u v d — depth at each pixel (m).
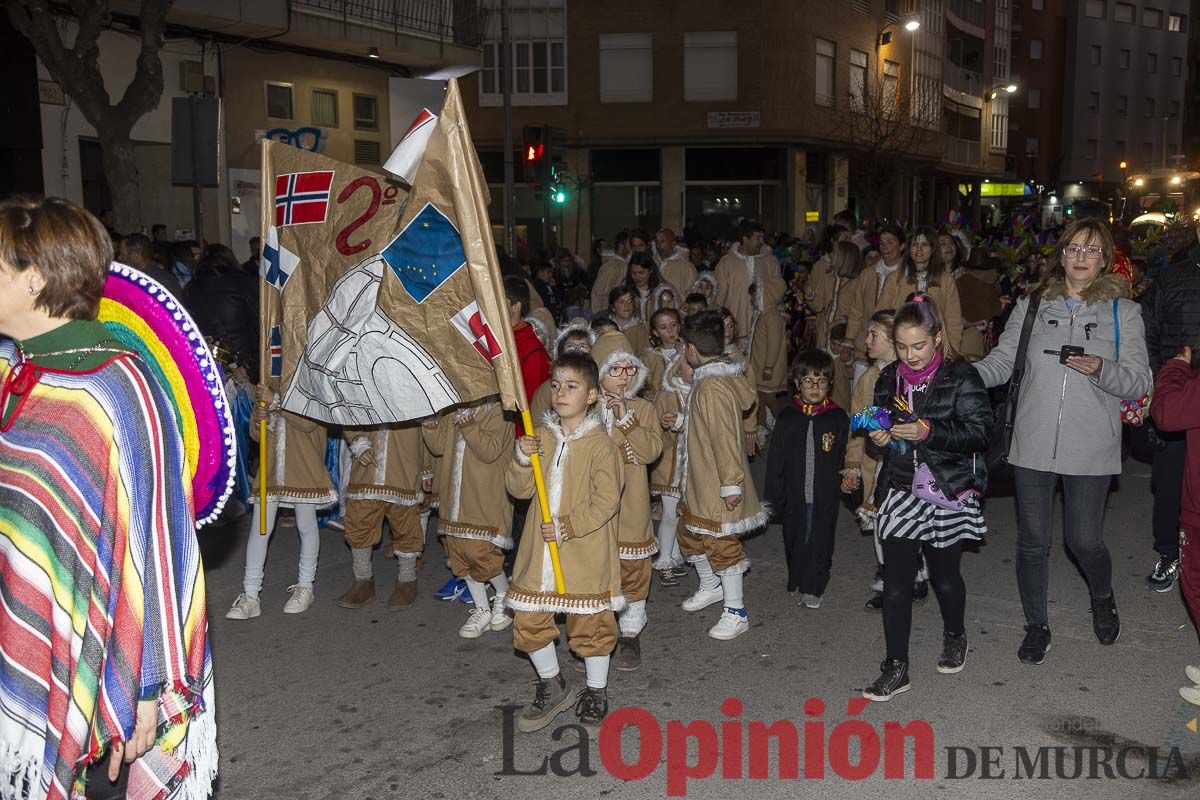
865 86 31.30
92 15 10.39
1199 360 4.22
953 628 4.64
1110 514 7.37
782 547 6.82
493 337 4.04
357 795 3.72
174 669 2.39
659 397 5.79
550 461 4.22
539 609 4.15
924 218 42.69
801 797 3.66
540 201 29.58
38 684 2.21
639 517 4.80
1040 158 59.25
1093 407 4.54
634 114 28.98
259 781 3.82
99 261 2.36
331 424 5.18
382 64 18.81
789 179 29.52
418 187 4.30
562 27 28.81
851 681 4.64
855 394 5.50
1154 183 27.97
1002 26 49.28
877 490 4.53
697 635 5.27
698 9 28.47
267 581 6.18
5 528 2.21
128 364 2.35
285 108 17.09
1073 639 5.07
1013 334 4.77
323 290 4.75
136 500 2.29
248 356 7.04
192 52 15.42
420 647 5.14
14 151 12.87
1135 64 62.38
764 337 9.59
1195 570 4.33
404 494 5.52
